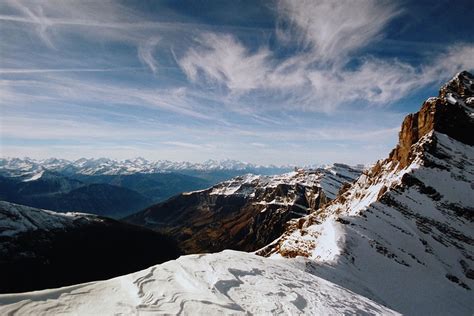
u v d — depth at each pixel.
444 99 136.00
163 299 18.78
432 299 58.62
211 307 18.67
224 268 25.62
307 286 27.17
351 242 72.44
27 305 15.81
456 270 72.50
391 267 66.44
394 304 53.84
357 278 57.91
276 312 19.86
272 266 31.06
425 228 86.12
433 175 106.25
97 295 18.17
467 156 116.12
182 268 24.05
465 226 88.25
